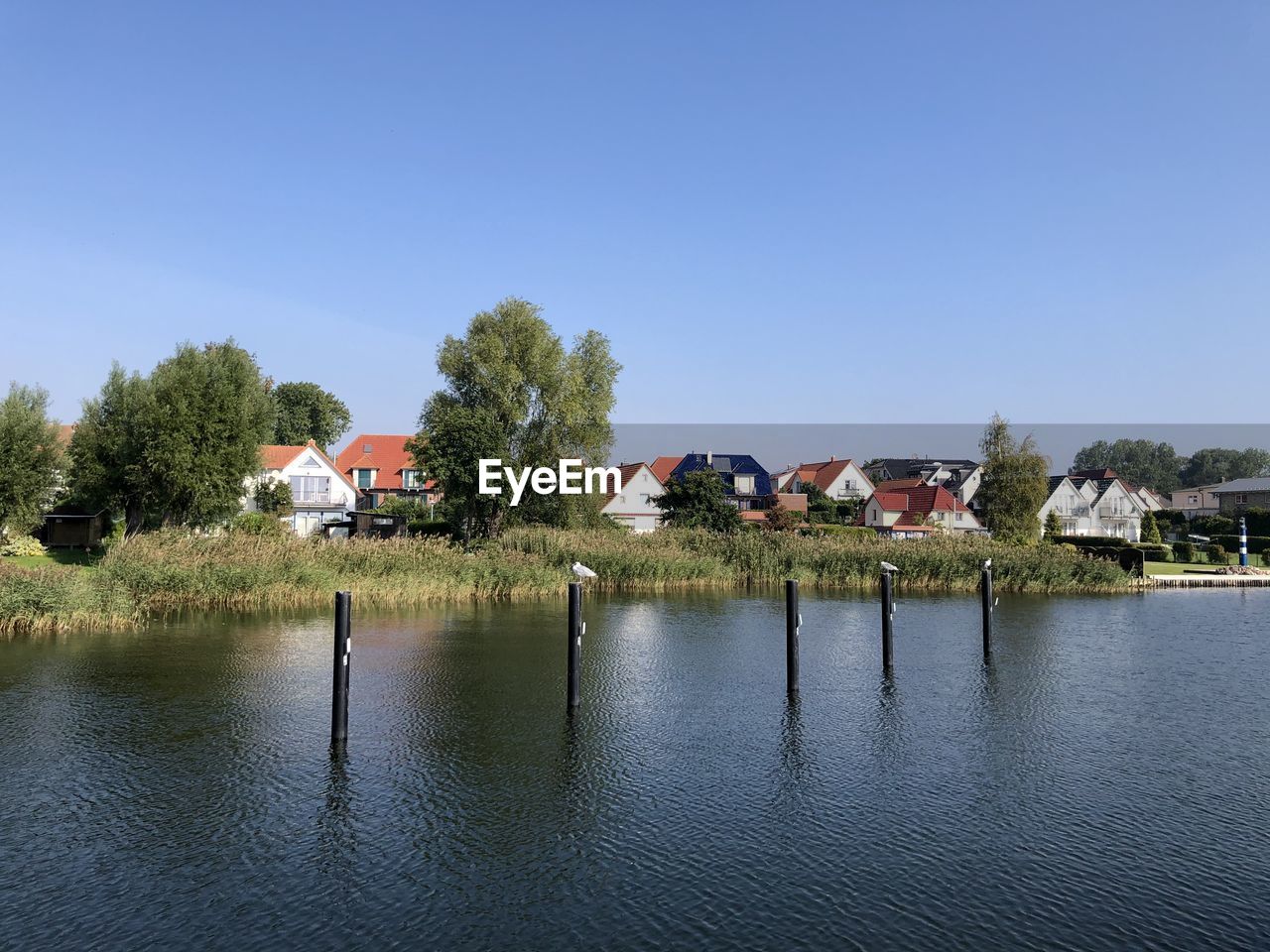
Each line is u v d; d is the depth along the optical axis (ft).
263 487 183.52
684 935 21.47
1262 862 26.27
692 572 107.34
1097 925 22.24
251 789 31.60
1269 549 163.73
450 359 168.55
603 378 176.86
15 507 113.91
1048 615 88.02
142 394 126.41
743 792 32.01
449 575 89.81
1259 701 48.03
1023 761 36.45
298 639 62.85
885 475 347.77
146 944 20.77
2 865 25.11
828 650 63.57
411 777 33.14
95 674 50.06
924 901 23.44
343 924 21.85
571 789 32.07
